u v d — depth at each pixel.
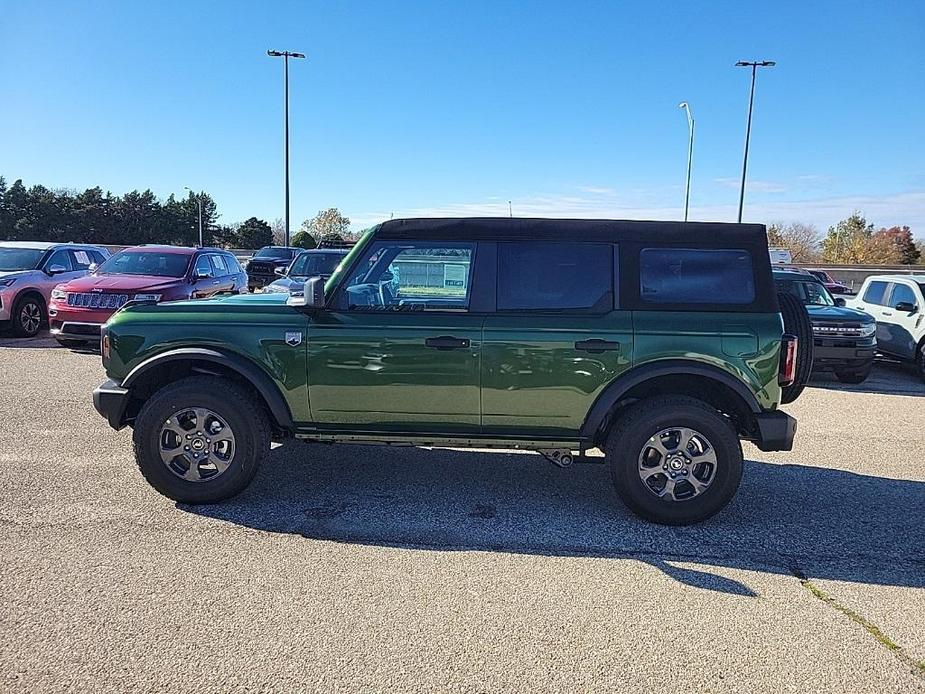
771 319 4.50
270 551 3.97
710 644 3.11
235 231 80.00
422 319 4.57
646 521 4.59
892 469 5.92
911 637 3.21
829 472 5.81
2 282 12.42
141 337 4.68
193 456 4.62
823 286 11.40
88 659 2.87
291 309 4.69
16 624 3.12
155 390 4.99
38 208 67.69
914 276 11.90
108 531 4.19
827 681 2.86
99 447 5.85
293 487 5.10
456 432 4.67
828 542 4.32
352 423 4.70
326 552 3.99
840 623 3.33
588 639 3.13
